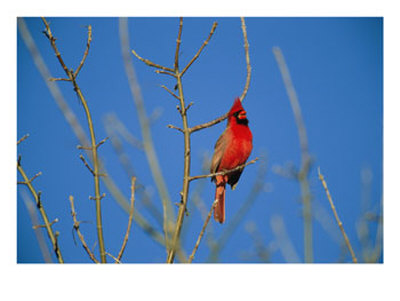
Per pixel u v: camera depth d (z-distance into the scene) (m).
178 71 6.20
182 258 5.43
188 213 5.77
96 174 5.62
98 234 5.46
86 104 5.90
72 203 5.46
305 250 5.50
